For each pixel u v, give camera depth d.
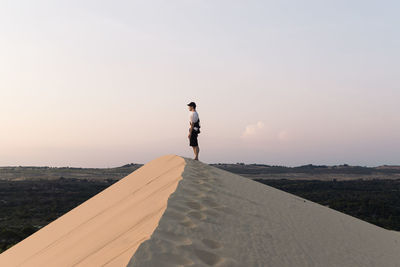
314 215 8.86
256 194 8.83
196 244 4.34
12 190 82.44
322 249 6.16
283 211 7.93
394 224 38.22
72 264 5.04
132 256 3.62
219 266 3.94
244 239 5.12
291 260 4.98
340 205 51.53
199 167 10.38
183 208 5.72
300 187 80.19
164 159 12.48
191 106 11.57
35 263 6.69
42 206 62.97
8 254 9.08
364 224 10.91
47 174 143.00
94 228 7.15
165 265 3.58
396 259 7.30
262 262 4.51
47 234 9.45
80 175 142.75
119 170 163.38
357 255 6.64
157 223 4.73
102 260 4.24
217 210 6.12
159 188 8.14
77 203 67.25
